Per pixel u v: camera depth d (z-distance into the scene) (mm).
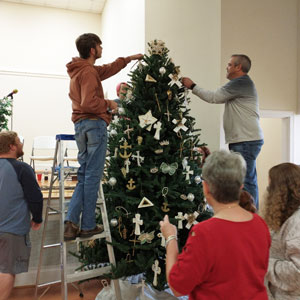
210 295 1095
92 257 2484
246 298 1079
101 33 8680
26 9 8133
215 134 3693
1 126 4113
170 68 2498
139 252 2385
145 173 2350
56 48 8312
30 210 2322
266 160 5258
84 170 2139
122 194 2367
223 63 3752
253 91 2809
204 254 1070
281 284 1388
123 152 2418
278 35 4086
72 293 3002
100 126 2096
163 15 4309
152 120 2318
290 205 1423
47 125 8156
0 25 7926
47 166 7984
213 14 3842
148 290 2611
